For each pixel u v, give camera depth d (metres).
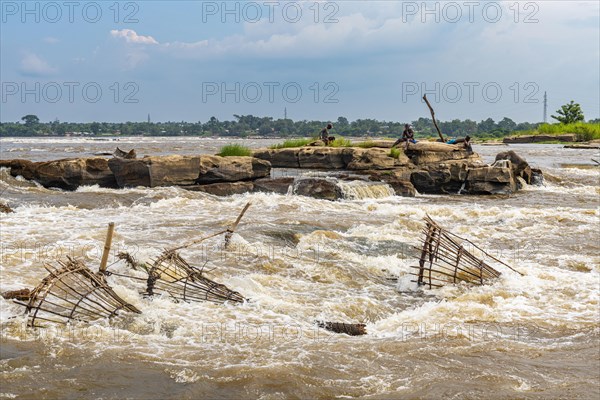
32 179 22.33
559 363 7.80
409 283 11.50
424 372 7.38
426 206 21.34
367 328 9.14
